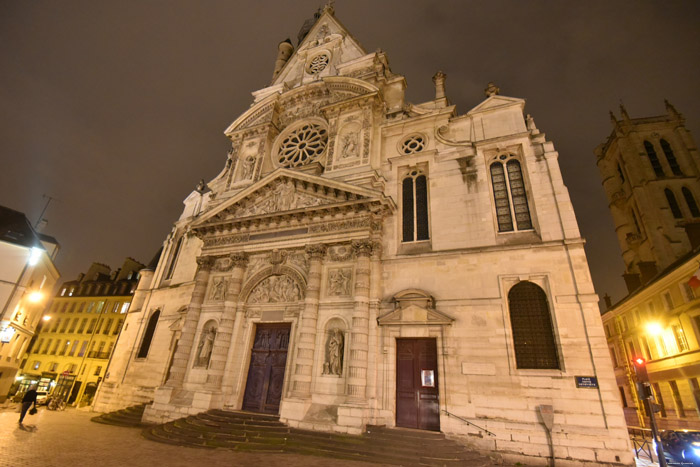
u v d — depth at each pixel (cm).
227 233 2436
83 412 2858
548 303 1639
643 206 4844
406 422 1633
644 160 5034
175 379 2047
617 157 5597
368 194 2033
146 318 2955
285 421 1648
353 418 1559
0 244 3058
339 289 1958
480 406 1536
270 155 2916
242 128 3180
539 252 1728
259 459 1231
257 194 2456
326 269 2048
